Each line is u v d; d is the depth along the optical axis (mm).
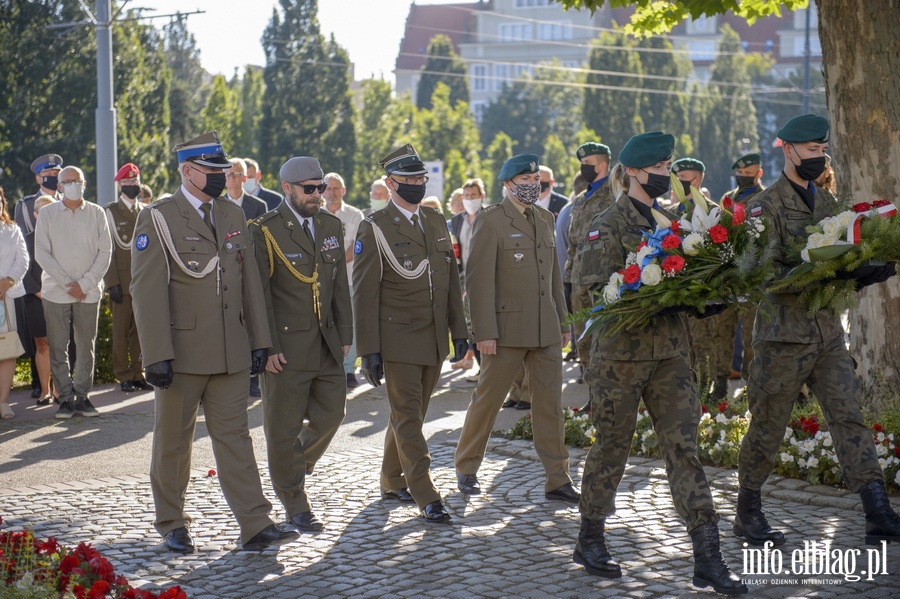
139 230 6246
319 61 60625
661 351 5566
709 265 5387
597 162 9836
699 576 5438
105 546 6449
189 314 6258
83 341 10719
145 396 11945
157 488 6383
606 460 5746
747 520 6195
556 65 100312
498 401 7422
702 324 10031
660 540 6289
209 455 8922
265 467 8516
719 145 86250
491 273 7293
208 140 6332
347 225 12758
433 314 7090
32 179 41219
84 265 10672
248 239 6535
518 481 7816
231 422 6355
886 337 8242
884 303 8234
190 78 88062
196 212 6340
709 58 124875
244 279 6492
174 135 55688
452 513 7043
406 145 7168
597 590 5516
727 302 5430
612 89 75750
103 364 12898
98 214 10812
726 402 8742
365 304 6996
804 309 5914
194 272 6238
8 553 4898
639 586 5555
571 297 10094
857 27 8172
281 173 6918
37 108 41406
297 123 60125
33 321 11375
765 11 11031
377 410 10930
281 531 6297
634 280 5387
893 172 8156
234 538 6570
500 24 125188
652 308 5391
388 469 7359
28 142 40844
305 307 6828
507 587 5594
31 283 11398
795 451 7359
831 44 8344
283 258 6785
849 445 5941
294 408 6801
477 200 13266
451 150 59625
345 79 61094
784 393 5988
